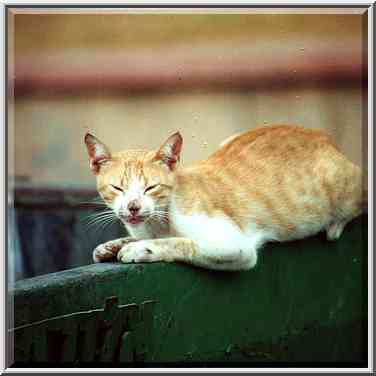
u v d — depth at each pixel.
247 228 1.38
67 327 1.23
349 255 1.45
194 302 1.31
